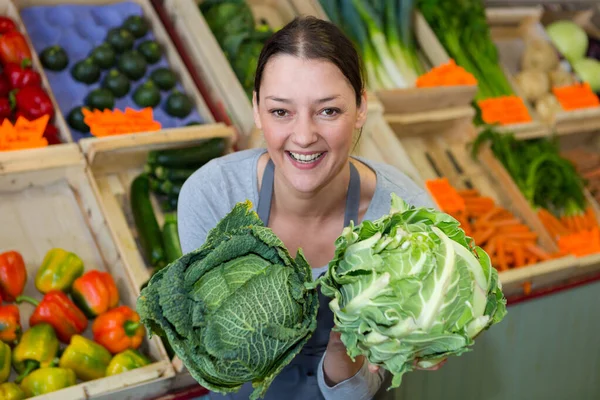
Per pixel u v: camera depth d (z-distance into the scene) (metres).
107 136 2.87
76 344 2.31
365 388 1.70
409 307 1.34
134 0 3.63
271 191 1.78
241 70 3.45
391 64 3.84
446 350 1.36
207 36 3.37
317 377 1.81
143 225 2.83
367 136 3.23
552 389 3.46
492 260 3.26
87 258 2.78
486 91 3.97
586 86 4.25
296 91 1.43
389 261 1.39
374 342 1.35
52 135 2.86
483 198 3.54
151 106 3.22
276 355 1.45
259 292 1.45
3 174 2.63
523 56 4.46
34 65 3.06
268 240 1.50
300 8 3.83
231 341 1.41
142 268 2.80
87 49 3.39
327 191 1.74
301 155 1.53
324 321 1.86
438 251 1.40
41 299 2.63
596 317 3.44
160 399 2.33
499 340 3.13
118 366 2.31
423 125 3.67
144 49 3.35
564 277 3.25
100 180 3.00
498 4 4.62
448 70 3.73
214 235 1.56
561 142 4.28
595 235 3.46
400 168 3.17
